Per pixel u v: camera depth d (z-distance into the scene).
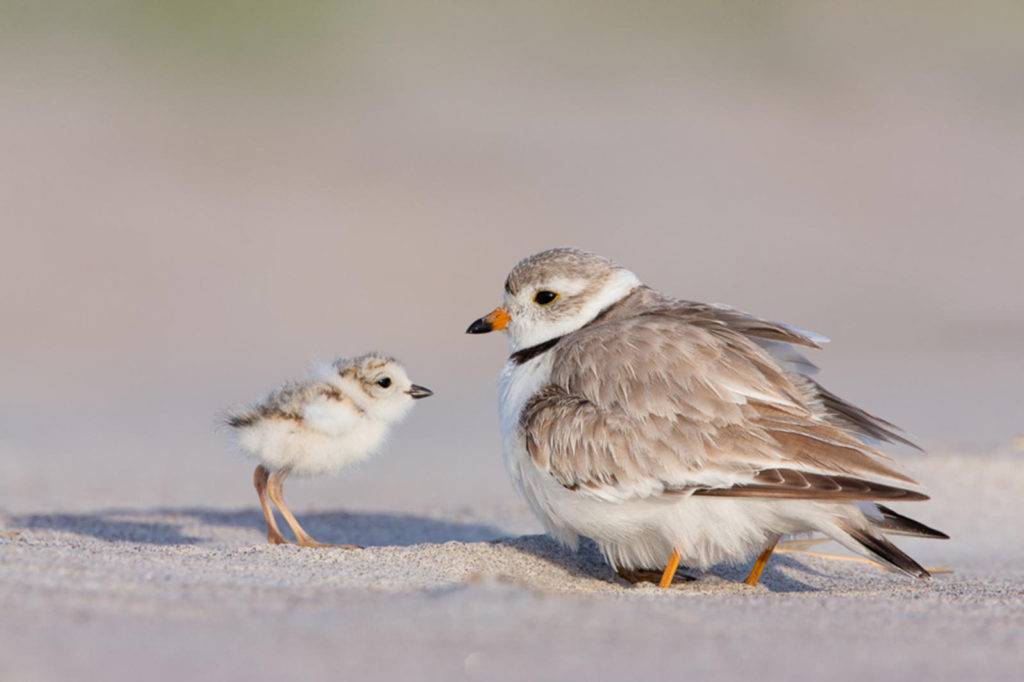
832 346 17.19
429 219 21.73
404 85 26.44
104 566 6.17
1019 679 4.78
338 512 10.22
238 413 8.52
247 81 25.84
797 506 6.85
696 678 4.65
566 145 24.98
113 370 15.73
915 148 25.58
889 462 7.14
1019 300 19.42
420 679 4.51
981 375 15.62
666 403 6.98
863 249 21.44
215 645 4.77
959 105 27.28
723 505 6.90
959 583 7.67
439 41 27.97
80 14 26.84
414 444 13.23
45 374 15.54
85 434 13.16
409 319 18.19
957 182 24.23
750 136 25.83
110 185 21.72
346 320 17.98
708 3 29.69
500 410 7.77
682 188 23.48
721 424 6.88
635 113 26.44
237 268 19.58
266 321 17.80
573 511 7.15
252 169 23.02
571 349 7.41
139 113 24.38
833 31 29.55
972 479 10.83
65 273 18.81
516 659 4.75
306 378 8.77
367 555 7.17
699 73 28.05
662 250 20.95
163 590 5.60
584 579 7.31
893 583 7.71
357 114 25.50
